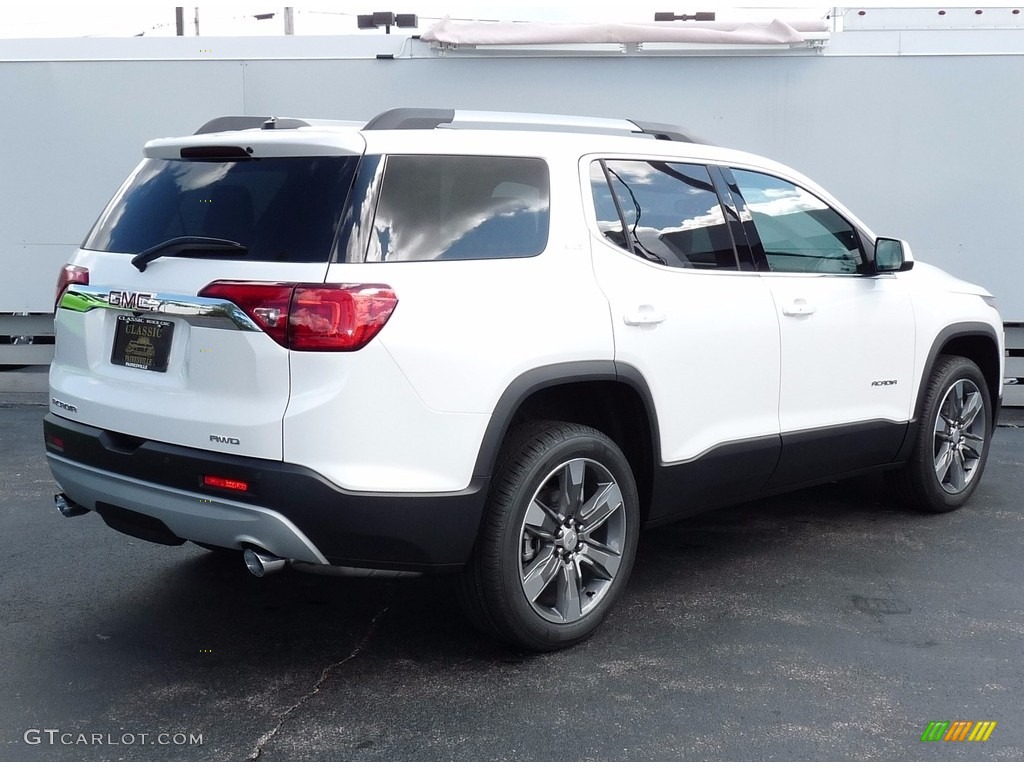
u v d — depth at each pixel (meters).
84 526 5.00
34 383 8.37
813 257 4.58
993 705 3.25
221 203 3.31
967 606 4.09
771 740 3.00
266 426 3.00
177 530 3.26
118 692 3.28
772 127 7.68
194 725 3.06
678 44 7.62
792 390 4.38
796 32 7.52
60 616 3.89
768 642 3.71
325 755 2.89
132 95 8.03
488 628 3.47
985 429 5.51
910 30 7.48
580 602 3.61
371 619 3.91
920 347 5.02
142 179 3.64
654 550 4.78
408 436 3.09
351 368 3.00
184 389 3.20
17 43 7.98
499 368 3.24
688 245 4.02
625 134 4.17
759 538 4.96
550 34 7.68
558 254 3.53
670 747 2.95
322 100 7.94
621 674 3.43
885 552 4.75
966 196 7.62
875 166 7.66
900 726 3.10
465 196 3.37
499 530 3.31
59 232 8.19
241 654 3.58
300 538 3.04
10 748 2.90
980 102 7.51
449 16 7.75
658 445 3.82
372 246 3.10
